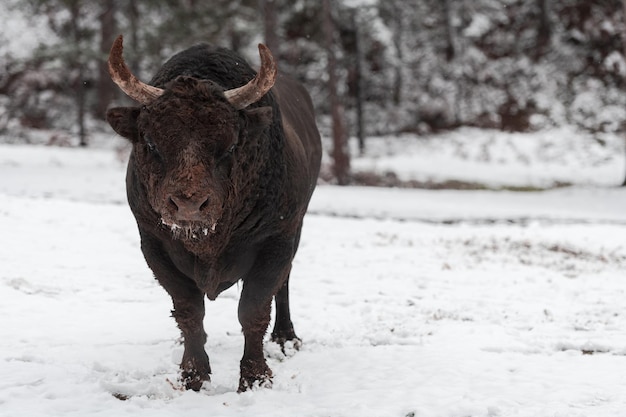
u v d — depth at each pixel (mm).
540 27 118250
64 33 108625
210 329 22172
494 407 15398
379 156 97938
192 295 16453
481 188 82812
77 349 19469
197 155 13656
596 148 98625
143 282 28312
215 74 16453
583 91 111062
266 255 16781
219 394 16469
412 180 83125
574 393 16344
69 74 108625
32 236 35719
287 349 19844
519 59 117000
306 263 33188
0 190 58531
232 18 95000
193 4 96812
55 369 17562
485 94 113250
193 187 13391
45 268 29594
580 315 24375
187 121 13781
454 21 118562
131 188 16016
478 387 16875
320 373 17938
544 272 32062
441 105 110250
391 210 59125
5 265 29469
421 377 17547
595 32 115000
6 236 35094
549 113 108375
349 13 103438
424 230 45562
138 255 33500
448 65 116500
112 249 34344
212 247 15289
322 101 110375
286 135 17688
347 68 108500
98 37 106438
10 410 14961
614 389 16672
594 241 43062
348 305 25688
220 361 18750
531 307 25469
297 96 21812
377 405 15797
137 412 15125
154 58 94188
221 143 13992
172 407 15539
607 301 26609
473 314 24312
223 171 14398
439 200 68125
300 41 106500
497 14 119375
